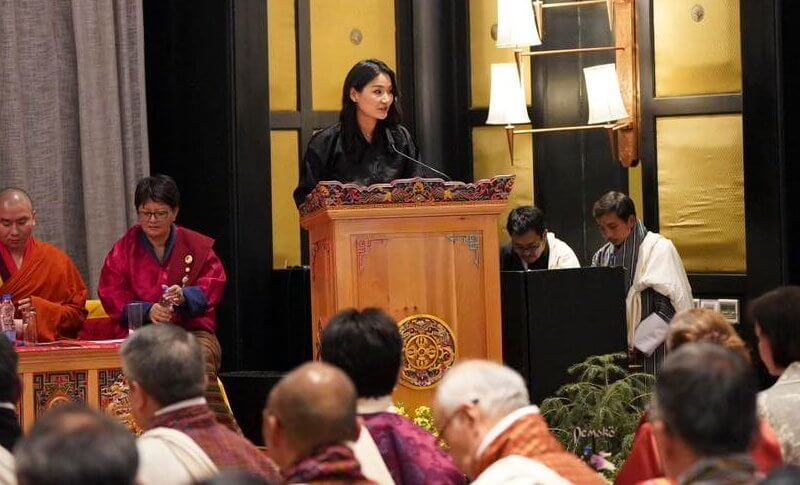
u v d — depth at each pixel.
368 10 12.50
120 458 3.29
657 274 11.00
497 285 8.63
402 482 5.39
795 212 11.14
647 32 12.11
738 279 11.66
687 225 12.01
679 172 12.03
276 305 11.52
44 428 3.36
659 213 12.11
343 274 8.37
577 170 12.84
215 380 9.13
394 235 8.46
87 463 3.25
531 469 4.42
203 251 9.47
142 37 11.66
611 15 12.22
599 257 11.44
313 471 4.22
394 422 5.47
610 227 11.17
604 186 12.76
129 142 11.59
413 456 5.39
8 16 11.16
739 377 4.00
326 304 8.64
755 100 11.21
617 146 12.11
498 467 4.45
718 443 3.96
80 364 8.30
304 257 12.06
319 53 12.24
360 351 5.43
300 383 4.31
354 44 12.43
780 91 11.12
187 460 4.82
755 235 11.24
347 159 9.21
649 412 5.52
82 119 11.45
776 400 5.56
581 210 12.83
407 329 8.47
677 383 4.00
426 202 8.49
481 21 12.82
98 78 11.50
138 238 9.44
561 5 12.59
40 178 11.30
